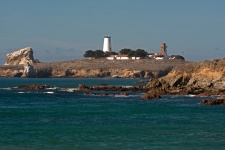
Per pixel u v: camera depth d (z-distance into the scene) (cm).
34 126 13700
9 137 11775
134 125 13988
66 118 15725
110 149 10319
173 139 11556
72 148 10438
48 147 10544
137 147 10544
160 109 18938
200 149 10350
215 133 12462
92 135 12100
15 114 17025
